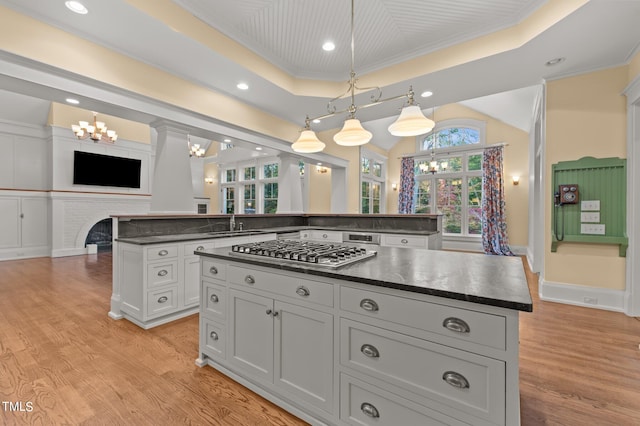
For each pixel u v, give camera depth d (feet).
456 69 10.16
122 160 25.44
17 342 7.59
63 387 5.69
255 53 10.52
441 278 4.13
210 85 11.45
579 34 8.10
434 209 27.17
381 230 13.01
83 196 22.63
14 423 4.70
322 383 4.64
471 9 8.53
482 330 3.32
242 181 33.94
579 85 10.42
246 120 13.30
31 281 13.87
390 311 3.96
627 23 7.56
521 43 8.71
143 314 8.47
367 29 9.50
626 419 4.83
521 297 3.23
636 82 8.83
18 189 20.52
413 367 3.81
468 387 3.42
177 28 8.07
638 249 9.40
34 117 21.93
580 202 10.48
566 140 10.68
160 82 9.98
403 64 11.05
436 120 26.68
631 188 9.53
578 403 5.25
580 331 8.30
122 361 6.70
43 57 7.42
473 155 25.43
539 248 15.87
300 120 15.90
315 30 9.54
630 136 9.53
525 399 5.37
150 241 8.71
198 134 12.41
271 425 4.76
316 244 7.22
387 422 4.02
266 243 7.41
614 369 6.34
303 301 4.83
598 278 10.28
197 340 7.82
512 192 23.38
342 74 12.52
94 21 7.60
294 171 17.79
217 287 6.22
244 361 5.70
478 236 24.82
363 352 4.21
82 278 14.47
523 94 15.48
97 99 8.62
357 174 24.63
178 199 11.32
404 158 28.43
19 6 7.01
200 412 5.04
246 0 8.15
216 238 10.45
